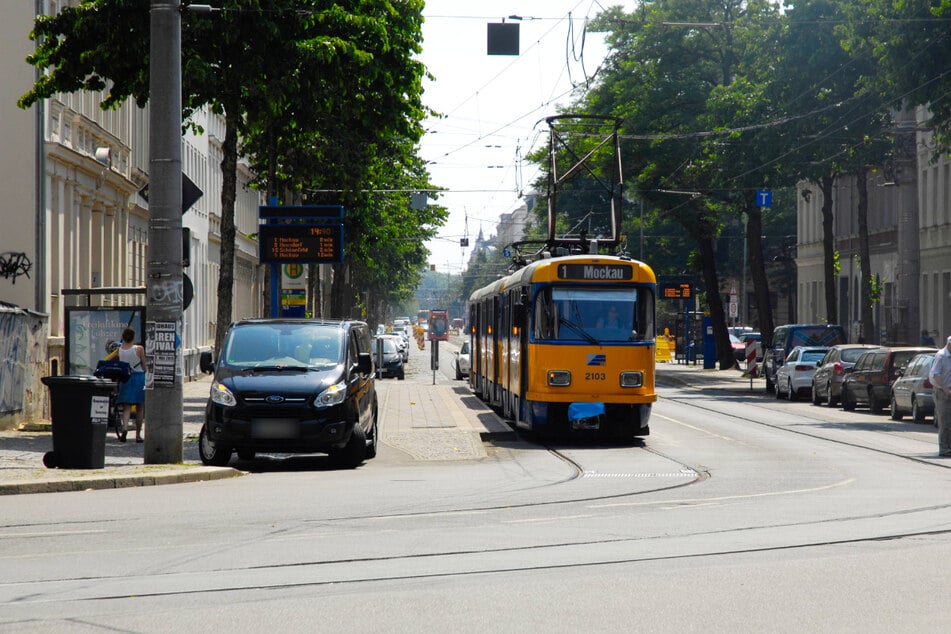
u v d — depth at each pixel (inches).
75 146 1638.8
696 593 395.2
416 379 3164.4
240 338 941.8
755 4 2554.1
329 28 1310.3
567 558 469.7
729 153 2274.9
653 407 1802.4
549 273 1179.9
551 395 1160.8
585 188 4370.1
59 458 813.2
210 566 453.7
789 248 4904.0
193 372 2810.0
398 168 2303.2
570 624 348.2
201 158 2999.5
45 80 1296.8
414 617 358.9
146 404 845.2
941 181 2709.2
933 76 1419.8
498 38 1416.1
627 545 503.8
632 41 2795.3
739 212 2824.8
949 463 933.8
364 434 941.8
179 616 362.0
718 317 3228.3
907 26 1411.2
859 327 2947.8
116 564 458.6
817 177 2128.4
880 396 1610.5
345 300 3459.6
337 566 453.4
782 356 2134.6
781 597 388.2
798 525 566.3
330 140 1860.2
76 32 1257.4
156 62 824.9
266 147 1752.0
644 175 2824.8
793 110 1979.6
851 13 1551.4
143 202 2153.1
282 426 877.8
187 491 732.0
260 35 1254.9
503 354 1487.5
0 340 1202.0
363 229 2300.7
